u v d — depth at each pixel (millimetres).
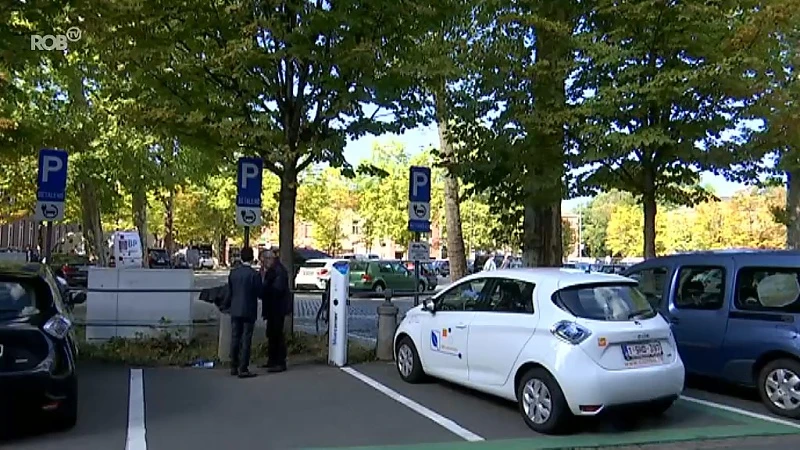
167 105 11016
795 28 12000
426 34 11922
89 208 31984
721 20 11375
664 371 7156
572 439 6902
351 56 10312
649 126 11508
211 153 11891
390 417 7625
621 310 7293
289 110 11516
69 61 13305
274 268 10266
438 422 7457
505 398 7738
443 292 9055
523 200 13500
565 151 12273
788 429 7469
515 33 12453
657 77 10898
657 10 11180
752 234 53281
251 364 10594
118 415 7461
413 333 9320
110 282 11766
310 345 11977
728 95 11297
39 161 10883
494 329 7832
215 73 10984
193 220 59594
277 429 7070
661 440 6969
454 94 12648
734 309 8656
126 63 10711
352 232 76312
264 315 10195
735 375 8570
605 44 11398
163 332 11625
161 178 26688
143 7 10156
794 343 7934
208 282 36344
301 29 10344
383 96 11172
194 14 10656
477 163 12961
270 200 55031
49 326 6508
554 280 7500
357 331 16125
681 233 71625
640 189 12664
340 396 8594
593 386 6812
